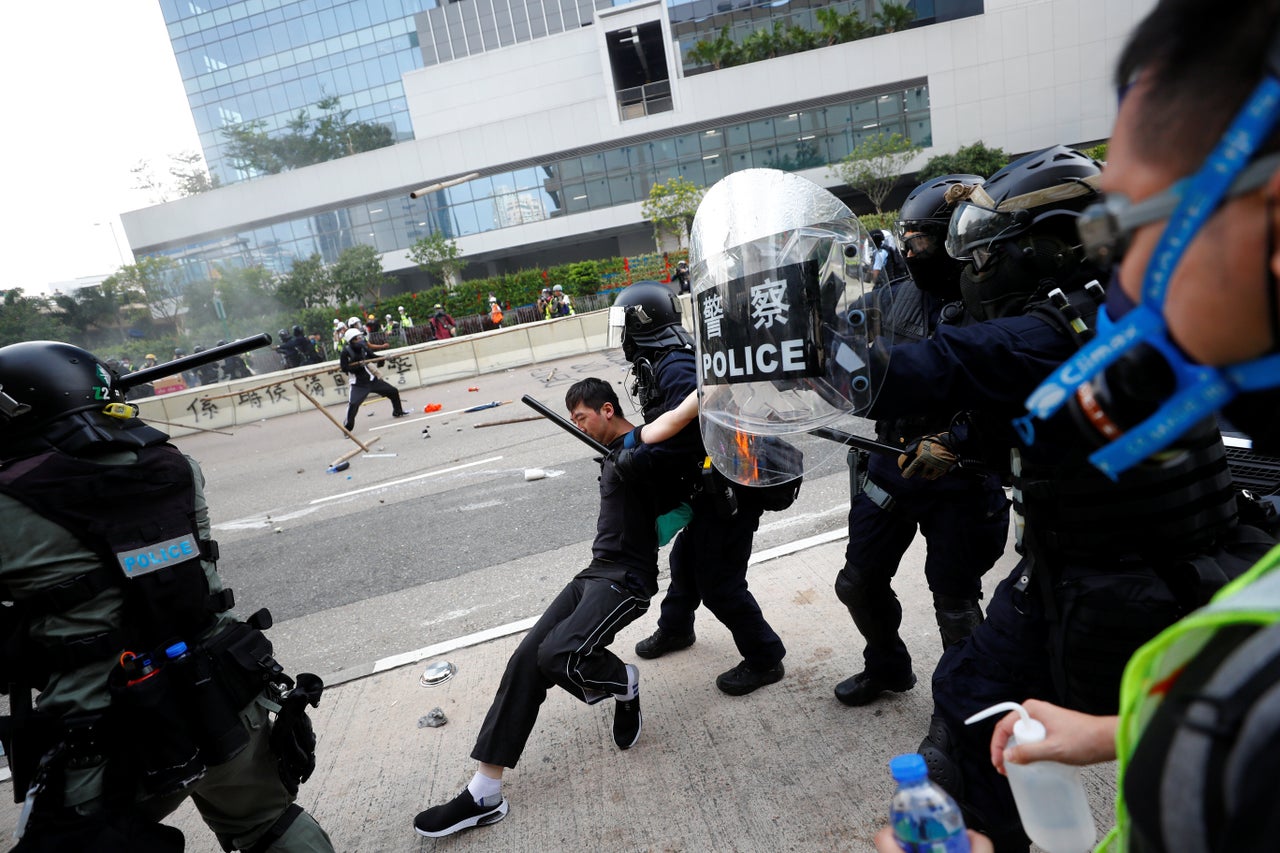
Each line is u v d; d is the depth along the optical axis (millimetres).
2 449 1415
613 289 30734
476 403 11766
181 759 1433
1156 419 523
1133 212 480
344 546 5480
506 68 42344
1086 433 603
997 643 1349
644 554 2279
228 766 1556
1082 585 1157
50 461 1385
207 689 1480
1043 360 1050
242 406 14758
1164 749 458
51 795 1365
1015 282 1290
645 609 2287
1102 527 1128
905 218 2014
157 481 1518
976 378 1085
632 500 2273
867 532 2270
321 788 2508
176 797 1469
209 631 1576
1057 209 1222
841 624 3000
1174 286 468
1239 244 419
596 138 38031
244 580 5109
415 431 10008
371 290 36656
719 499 2201
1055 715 875
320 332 33000
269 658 1636
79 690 1394
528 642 2182
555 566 4340
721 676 2688
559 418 2396
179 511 1546
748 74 36281
